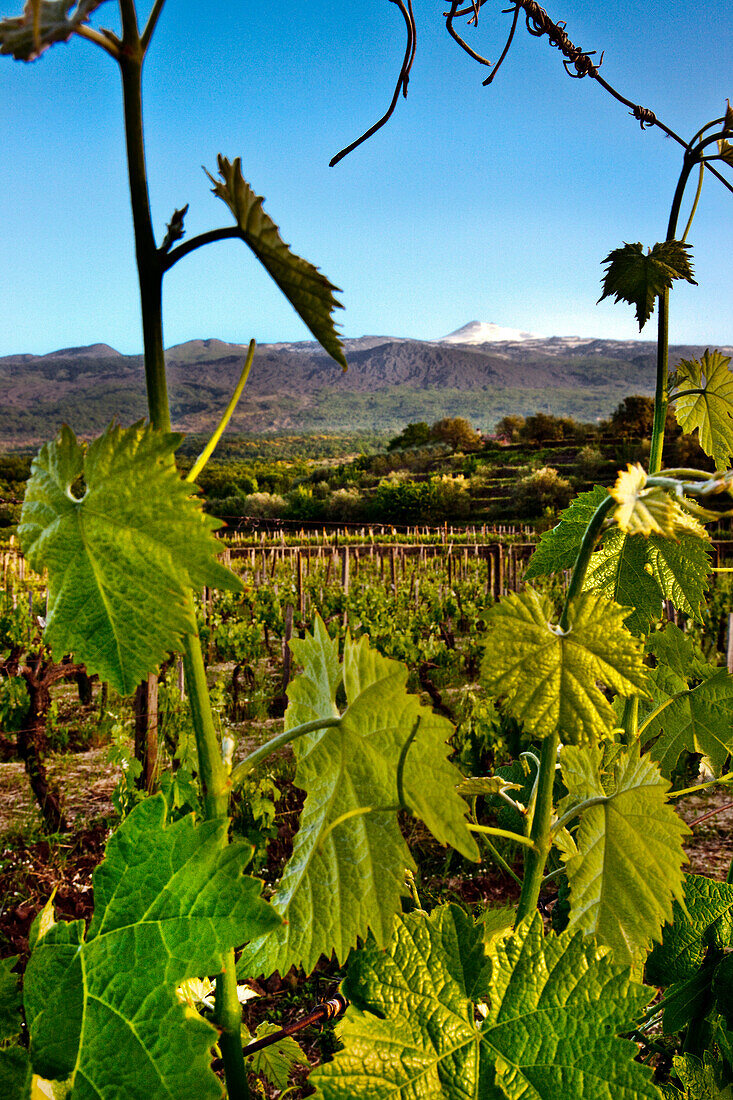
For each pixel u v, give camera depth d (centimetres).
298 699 84
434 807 69
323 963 326
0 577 1268
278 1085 125
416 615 1158
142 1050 58
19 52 46
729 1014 103
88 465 60
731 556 1014
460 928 73
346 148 100
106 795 570
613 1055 66
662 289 132
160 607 60
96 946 61
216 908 60
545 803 84
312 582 1512
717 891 109
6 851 456
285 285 59
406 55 97
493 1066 68
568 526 126
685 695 135
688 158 135
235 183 56
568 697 75
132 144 61
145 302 61
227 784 67
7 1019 61
